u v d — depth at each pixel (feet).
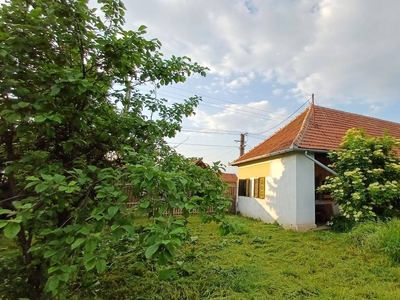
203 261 14.87
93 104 8.36
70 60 8.06
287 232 23.57
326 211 29.43
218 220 8.20
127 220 5.51
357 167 21.72
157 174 5.47
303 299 10.50
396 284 11.81
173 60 9.95
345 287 11.62
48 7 6.53
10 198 6.42
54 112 6.45
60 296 7.72
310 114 32.83
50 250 5.35
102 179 6.46
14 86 6.07
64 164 8.05
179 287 11.43
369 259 15.06
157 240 4.60
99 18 7.73
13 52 6.35
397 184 20.51
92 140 8.34
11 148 7.11
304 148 25.32
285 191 27.20
